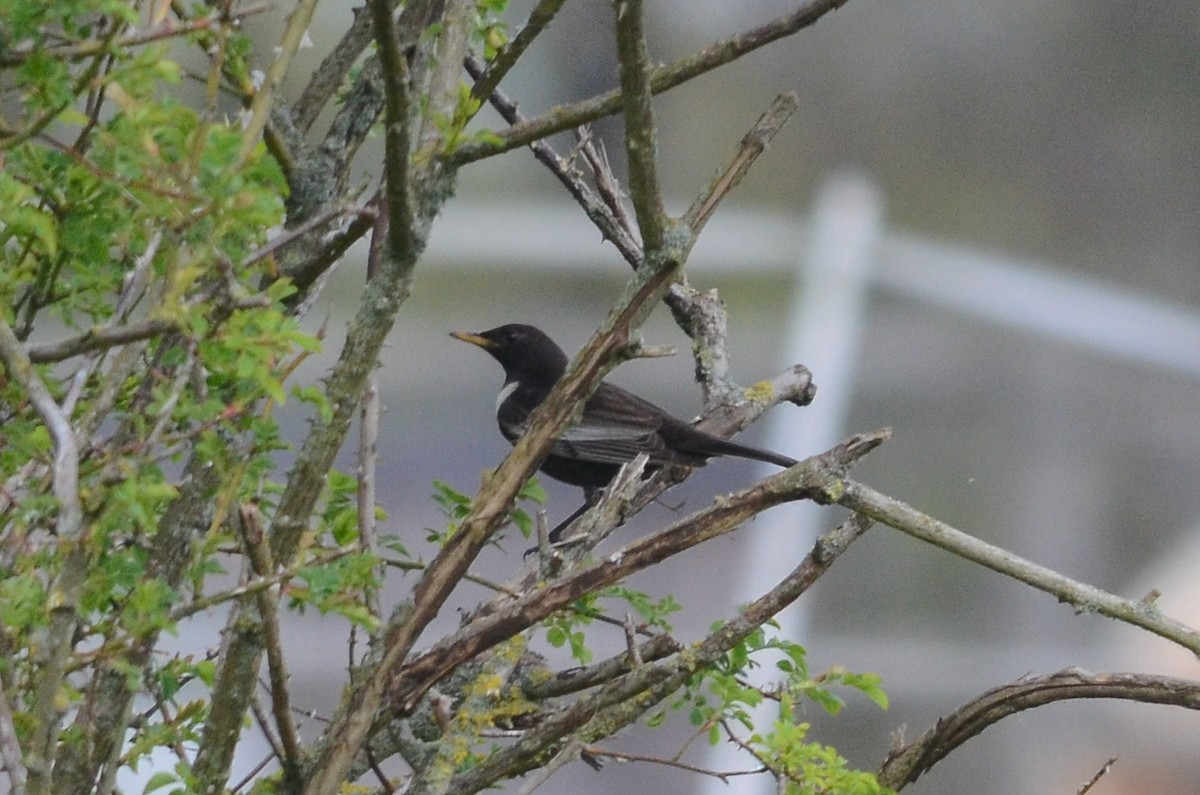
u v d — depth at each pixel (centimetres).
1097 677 518
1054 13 1806
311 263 515
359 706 441
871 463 1639
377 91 558
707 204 496
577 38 1484
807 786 487
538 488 566
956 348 1734
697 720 521
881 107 1822
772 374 1711
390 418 1609
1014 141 1839
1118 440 1675
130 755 416
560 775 1159
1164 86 1811
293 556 443
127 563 380
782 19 470
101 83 351
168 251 370
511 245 1708
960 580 1388
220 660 450
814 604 1376
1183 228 1797
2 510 430
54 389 436
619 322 473
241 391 425
